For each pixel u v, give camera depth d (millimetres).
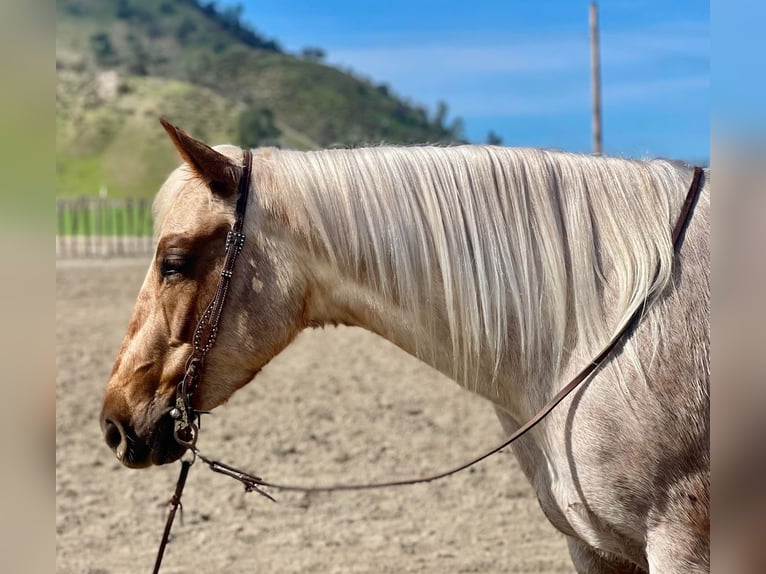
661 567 2416
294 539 5188
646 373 2438
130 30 125000
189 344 2721
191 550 5004
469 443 6973
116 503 5746
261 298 2719
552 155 2750
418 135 102688
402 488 6051
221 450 6762
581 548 2871
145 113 75500
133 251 23281
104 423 2795
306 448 6820
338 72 118312
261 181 2742
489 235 2652
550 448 2594
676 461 2422
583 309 2568
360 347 11070
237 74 112250
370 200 2691
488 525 5418
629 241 2568
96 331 11258
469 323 2648
